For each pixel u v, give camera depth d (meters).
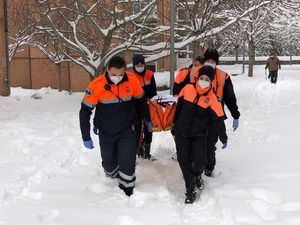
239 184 5.75
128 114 5.51
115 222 4.71
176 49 15.09
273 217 4.75
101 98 5.41
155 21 16.50
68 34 16.23
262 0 16.98
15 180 6.20
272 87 22.27
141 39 14.88
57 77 28.78
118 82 5.37
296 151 7.38
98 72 15.17
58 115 12.95
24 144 8.66
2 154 7.88
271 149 7.63
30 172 6.62
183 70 6.34
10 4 20.97
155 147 8.25
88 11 14.50
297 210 4.89
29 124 11.25
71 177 6.30
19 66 30.98
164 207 5.09
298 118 11.18
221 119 5.45
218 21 16.72
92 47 16.02
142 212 4.95
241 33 33.81
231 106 6.17
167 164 7.09
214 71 5.65
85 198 5.44
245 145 8.09
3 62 19.36
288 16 25.75
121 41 16.69
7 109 14.59
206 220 4.78
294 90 20.17
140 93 5.61
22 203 5.32
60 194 5.59
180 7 15.73
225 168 6.57
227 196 5.29
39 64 30.89
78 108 14.81
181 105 5.52
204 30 15.29
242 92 19.38
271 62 25.20
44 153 7.84
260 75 35.00
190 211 5.11
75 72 30.33
